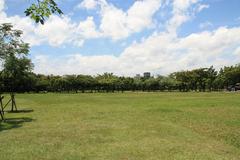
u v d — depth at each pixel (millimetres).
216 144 15539
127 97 73625
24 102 55219
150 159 12648
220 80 132875
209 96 74562
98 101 56438
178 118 27156
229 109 36625
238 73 129750
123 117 28484
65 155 13367
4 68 35719
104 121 25469
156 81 142875
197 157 12875
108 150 14281
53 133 19266
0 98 28516
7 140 16938
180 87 141375
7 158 12891
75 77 131875
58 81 128375
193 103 47781
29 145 15508
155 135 18250
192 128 20938
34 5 8227
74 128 21406
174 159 12609
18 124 23969
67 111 35688
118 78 144500
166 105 43969
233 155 13227
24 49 33312
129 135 18312
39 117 29375
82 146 15203
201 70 138500
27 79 39188
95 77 148250
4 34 30859
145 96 79312
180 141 16359
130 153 13688
